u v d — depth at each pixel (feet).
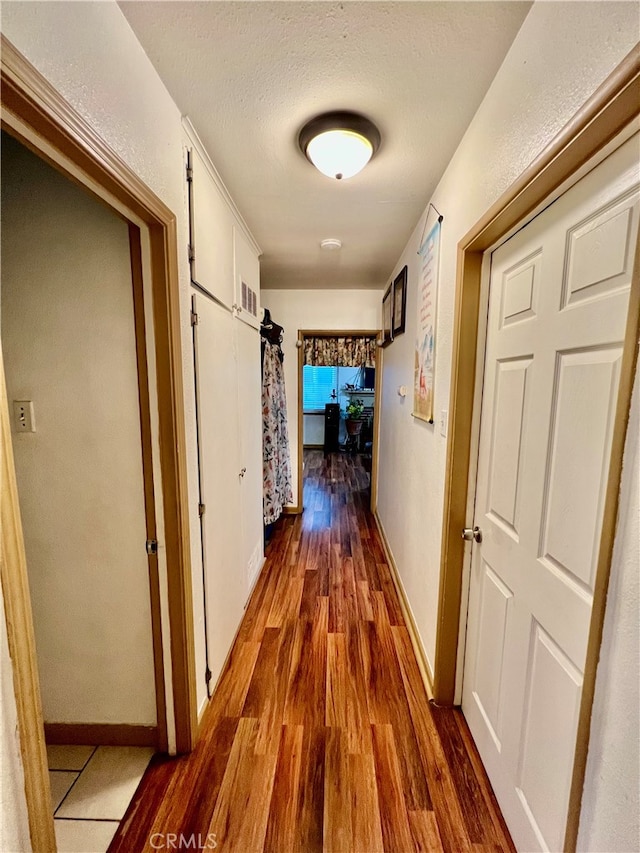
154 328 3.84
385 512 11.01
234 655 6.26
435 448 5.59
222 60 3.39
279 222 6.99
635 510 1.93
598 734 2.17
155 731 4.54
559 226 3.01
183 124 4.14
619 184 2.37
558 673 2.97
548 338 3.17
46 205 3.81
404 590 7.71
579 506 2.77
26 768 2.05
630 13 1.94
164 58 3.37
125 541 4.25
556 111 2.58
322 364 13.53
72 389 4.05
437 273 5.48
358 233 7.50
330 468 20.33
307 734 4.77
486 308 4.42
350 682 5.66
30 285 3.92
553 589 3.06
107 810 3.91
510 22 3.02
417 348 6.82
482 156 3.86
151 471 4.09
